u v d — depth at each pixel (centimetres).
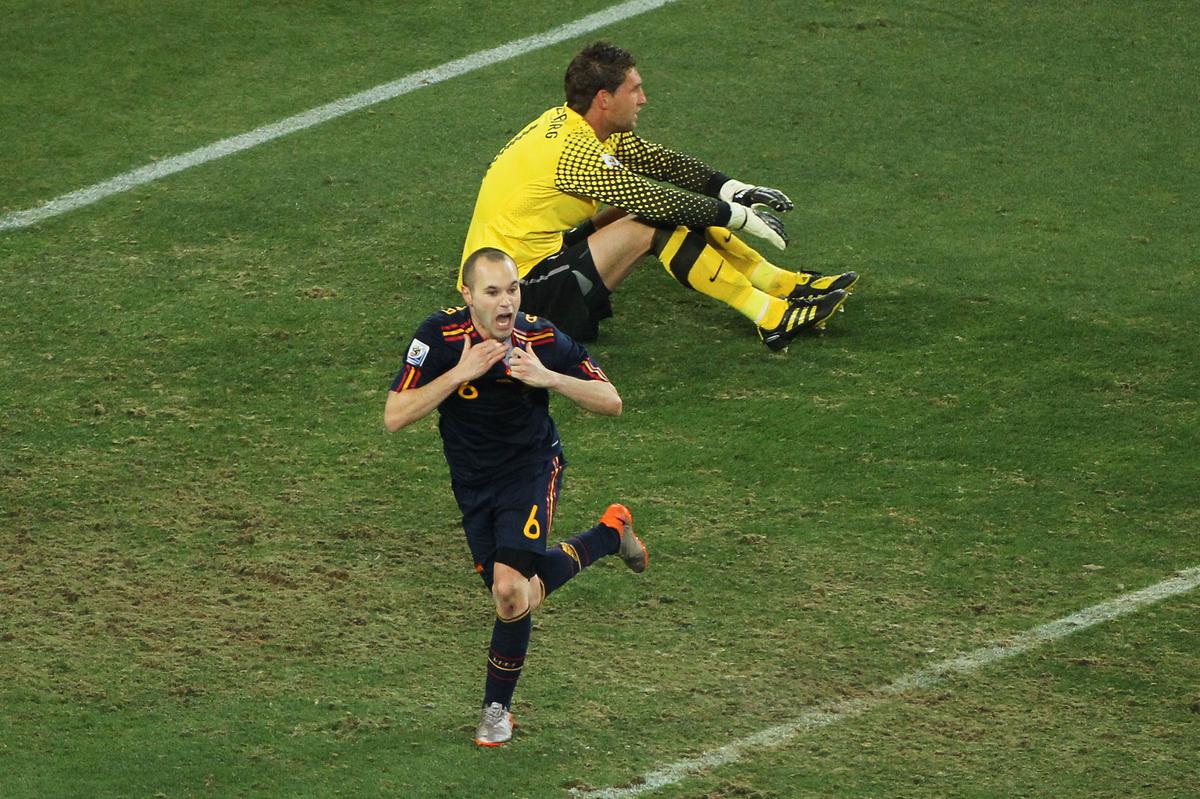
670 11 4950
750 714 2284
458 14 4959
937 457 2970
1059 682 2347
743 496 2870
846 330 3416
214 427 3100
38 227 3872
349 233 3838
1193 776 2120
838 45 4734
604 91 3222
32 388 3225
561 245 3297
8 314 3503
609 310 3375
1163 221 3816
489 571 2244
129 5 4950
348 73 4638
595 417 3144
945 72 4578
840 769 2150
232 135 4300
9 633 2450
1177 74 4550
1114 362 3256
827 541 2730
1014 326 3394
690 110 4384
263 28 4856
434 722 2256
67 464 2966
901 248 3722
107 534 2747
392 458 3005
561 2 5031
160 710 2273
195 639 2453
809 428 3077
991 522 2770
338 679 2361
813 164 4116
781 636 2477
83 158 4188
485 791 2098
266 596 2575
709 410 3150
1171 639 2438
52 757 2150
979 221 3841
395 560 2689
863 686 2350
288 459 2995
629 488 2905
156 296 3578
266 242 3803
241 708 2280
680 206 3197
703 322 3491
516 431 2180
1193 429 3023
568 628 2506
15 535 2734
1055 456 2959
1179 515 2772
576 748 2197
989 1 4994
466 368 2070
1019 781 2119
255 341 3400
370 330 3441
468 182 4066
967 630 2481
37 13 4891
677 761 2170
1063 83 4512
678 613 2544
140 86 4547
